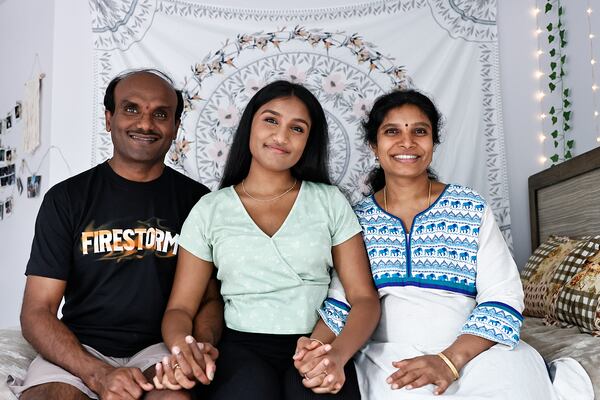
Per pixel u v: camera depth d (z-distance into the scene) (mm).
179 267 1803
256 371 1514
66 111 3186
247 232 1746
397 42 3148
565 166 2697
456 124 3100
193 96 3133
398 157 1867
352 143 3135
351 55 3154
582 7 2883
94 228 1818
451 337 1699
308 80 3156
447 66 3119
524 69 3266
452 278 1761
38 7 3768
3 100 4297
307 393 1480
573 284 2109
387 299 1792
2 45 4359
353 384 1576
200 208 1813
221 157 3129
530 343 1989
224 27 3164
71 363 1580
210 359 1471
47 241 1783
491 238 1781
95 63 3088
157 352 1706
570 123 3008
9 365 1733
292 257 1724
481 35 3141
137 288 1808
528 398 1496
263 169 1853
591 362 1668
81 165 3168
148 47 3125
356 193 3109
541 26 3238
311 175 1950
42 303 1732
